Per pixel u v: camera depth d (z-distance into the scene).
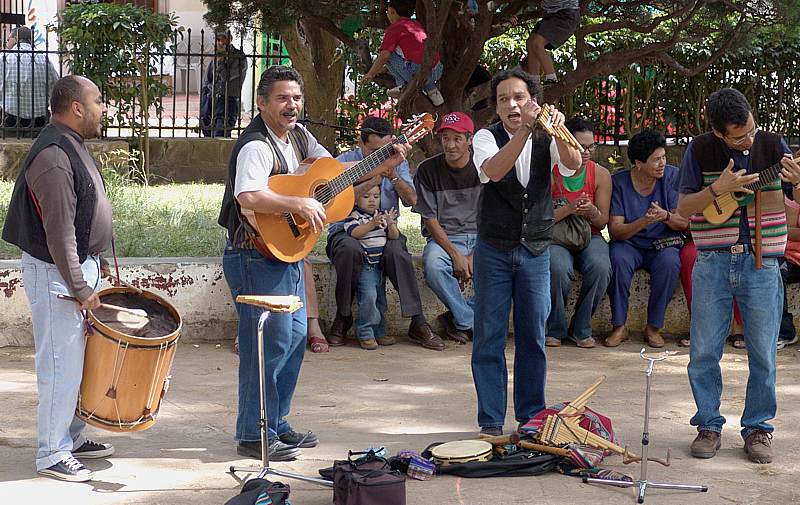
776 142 5.47
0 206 10.38
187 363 7.36
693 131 14.91
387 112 14.20
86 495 4.95
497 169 5.23
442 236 7.98
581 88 14.64
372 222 7.77
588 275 7.93
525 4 9.77
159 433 5.89
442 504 4.88
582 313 8.02
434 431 6.04
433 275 7.93
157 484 5.11
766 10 9.55
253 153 5.25
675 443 5.86
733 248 5.54
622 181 8.16
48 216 4.89
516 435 5.47
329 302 8.07
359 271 7.79
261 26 10.36
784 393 6.89
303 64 14.40
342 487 4.74
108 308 5.22
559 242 7.92
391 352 7.83
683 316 8.39
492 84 5.57
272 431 5.48
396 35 9.15
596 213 7.90
